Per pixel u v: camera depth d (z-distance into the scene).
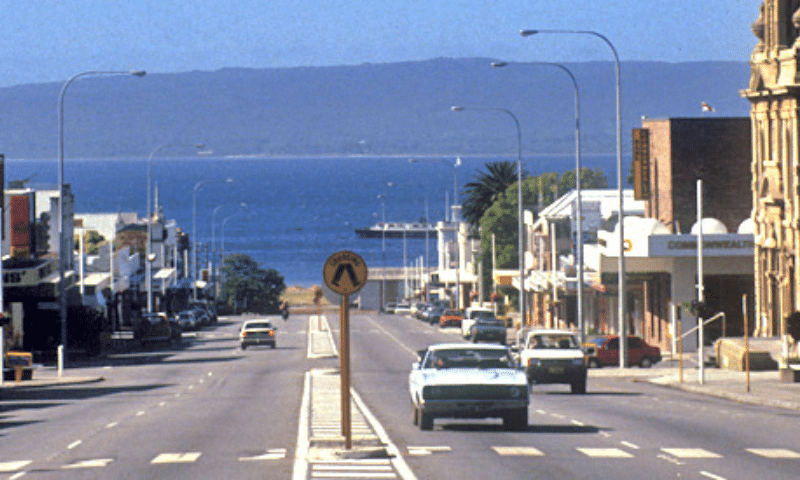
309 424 67.31
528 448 54.53
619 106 130.62
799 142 138.75
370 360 148.75
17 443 62.12
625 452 52.81
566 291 195.12
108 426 70.38
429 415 62.44
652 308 174.75
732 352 124.12
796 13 135.75
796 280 138.38
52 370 143.88
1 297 121.12
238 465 49.44
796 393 90.75
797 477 44.59
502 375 63.12
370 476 45.59
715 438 58.75
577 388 94.00
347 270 51.78
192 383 115.94
